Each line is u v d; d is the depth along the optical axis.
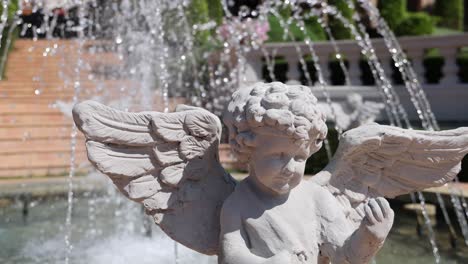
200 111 2.57
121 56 14.29
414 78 11.27
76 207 7.73
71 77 13.97
